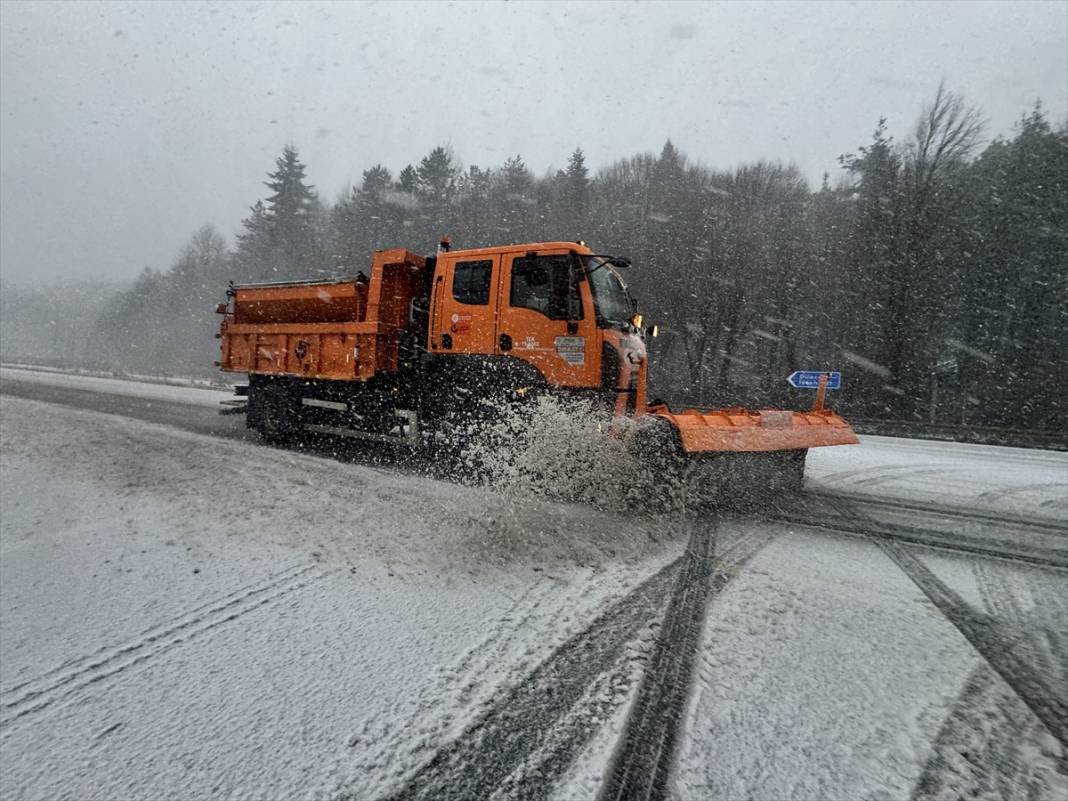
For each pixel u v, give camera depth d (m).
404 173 36.19
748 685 2.36
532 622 2.87
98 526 4.29
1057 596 3.50
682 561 3.86
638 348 6.26
